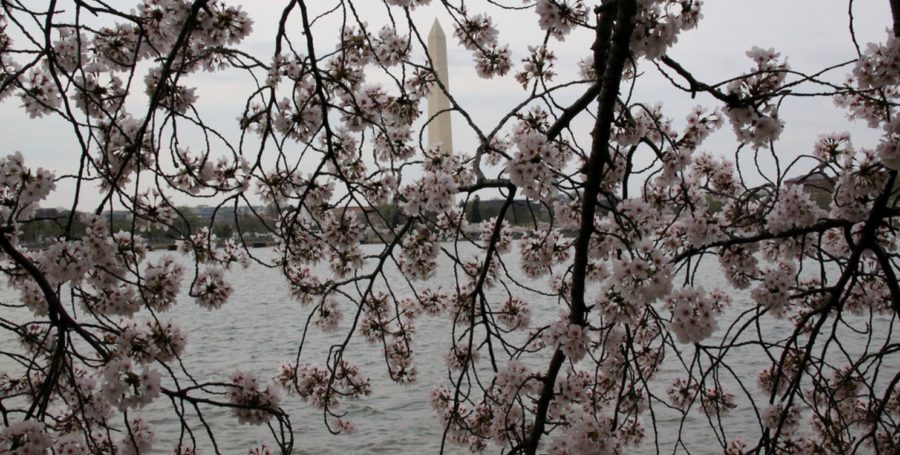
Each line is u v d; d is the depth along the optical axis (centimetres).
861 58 404
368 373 1636
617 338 534
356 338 2089
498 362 1444
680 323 413
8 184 404
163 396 1397
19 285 492
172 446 1161
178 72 374
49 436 361
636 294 406
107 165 424
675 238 607
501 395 623
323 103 433
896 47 397
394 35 628
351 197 475
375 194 635
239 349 1988
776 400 792
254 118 443
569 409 566
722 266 598
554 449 460
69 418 486
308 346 2017
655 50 394
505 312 738
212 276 518
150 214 477
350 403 1400
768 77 442
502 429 654
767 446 484
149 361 451
